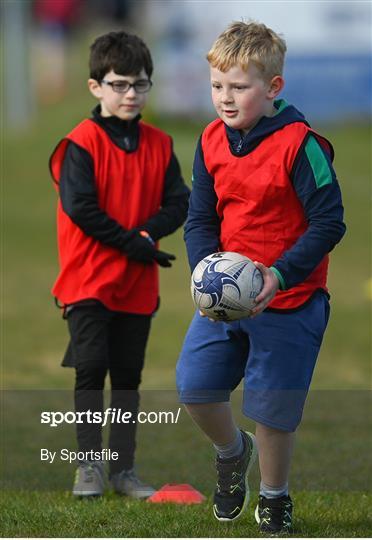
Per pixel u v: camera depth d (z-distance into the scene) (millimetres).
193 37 72312
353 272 38781
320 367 25688
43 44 94875
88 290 16125
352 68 69188
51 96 85375
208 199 13750
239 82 12914
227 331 13445
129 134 16625
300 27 69562
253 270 12836
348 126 69312
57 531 13852
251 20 14008
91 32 97312
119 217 16453
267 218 13305
